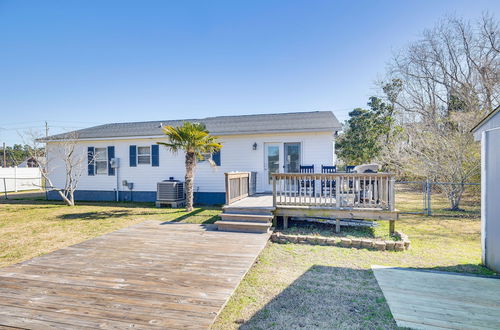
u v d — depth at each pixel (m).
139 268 3.72
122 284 3.18
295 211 6.68
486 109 14.13
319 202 6.86
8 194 17.48
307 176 6.66
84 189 12.84
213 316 2.47
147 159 12.19
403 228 6.93
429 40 16.69
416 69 17.44
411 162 12.41
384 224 7.43
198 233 5.83
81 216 8.69
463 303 2.96
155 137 11.78
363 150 20.67
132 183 12.25
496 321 2.59
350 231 6.59
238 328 2.59
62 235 6.27
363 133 21.06
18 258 4.63
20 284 3.18
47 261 4.02
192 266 3.79
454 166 9.97
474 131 4.65
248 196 9.02
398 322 2.60
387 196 6.24
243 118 13.65
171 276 3.43
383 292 3.26
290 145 10.46
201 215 8.45
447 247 5.30
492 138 4.08
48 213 9.33
